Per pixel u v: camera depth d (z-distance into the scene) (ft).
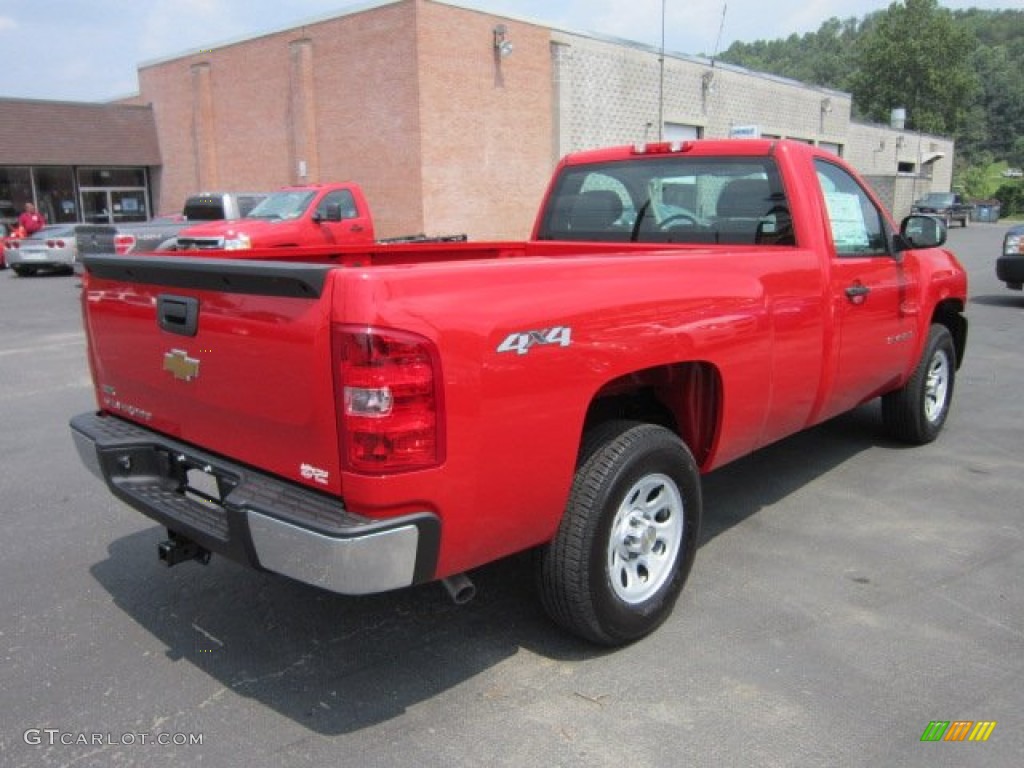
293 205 47.16
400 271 7.97
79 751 8.96
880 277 15.74
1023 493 16.56
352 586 8.05
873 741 9.00
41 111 90.38
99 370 11.91
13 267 68.13
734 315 11.62
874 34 272.10
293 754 8.88
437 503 8.32
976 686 10.00
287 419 8.71
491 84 71.00
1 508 16.10
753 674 10.27
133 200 100.07
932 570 13.14
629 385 11.26
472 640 11.16
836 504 15.99
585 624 10.32
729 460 12.73
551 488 9.41
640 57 85.40
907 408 18.83
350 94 71.20
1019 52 526.98
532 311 8.89
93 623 11.71
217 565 13.60
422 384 8.00
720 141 15.01
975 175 319.27
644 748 8.91
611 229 16.93
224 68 84.53
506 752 8.88
